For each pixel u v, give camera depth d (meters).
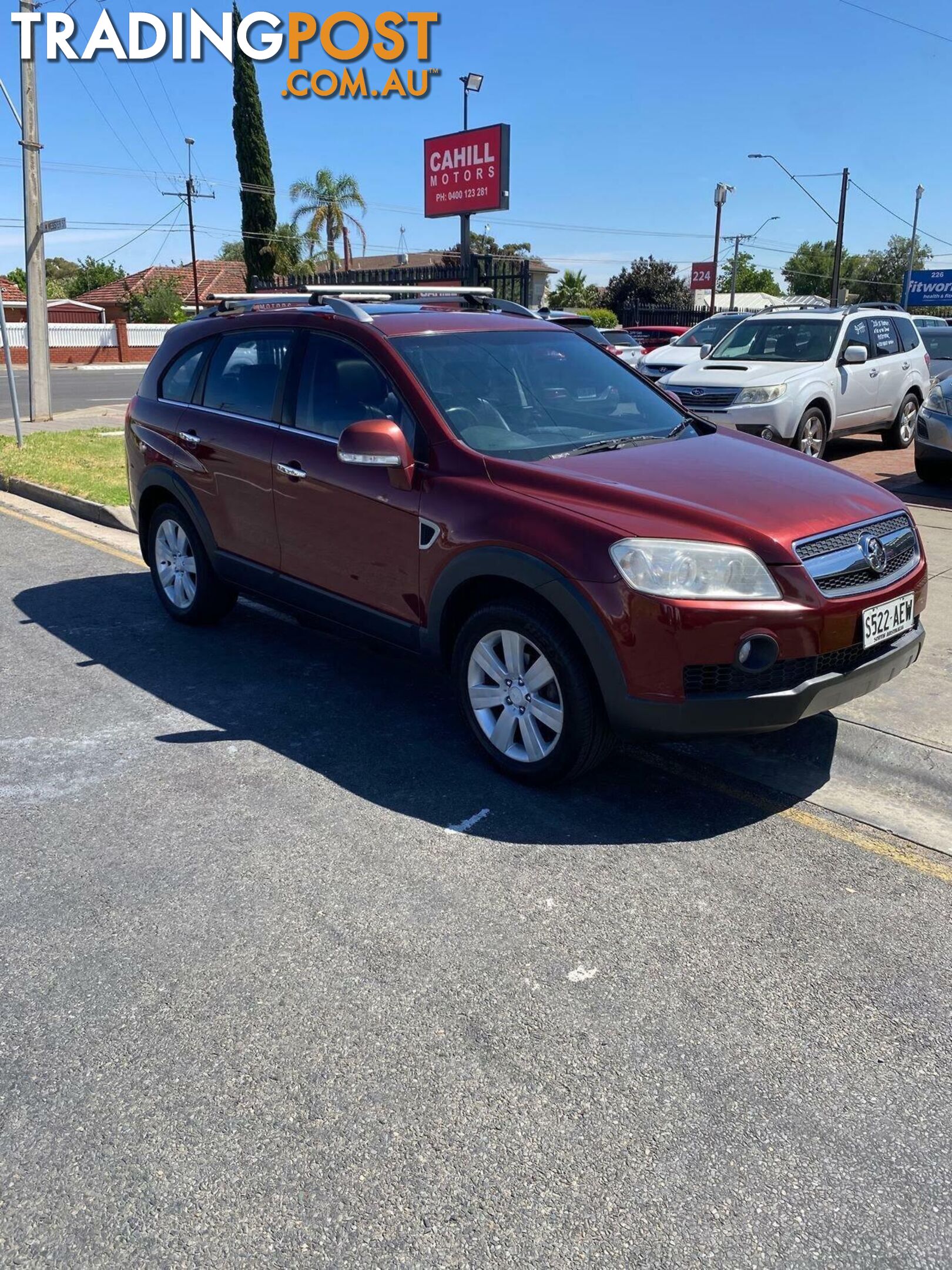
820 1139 2.40
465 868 3.53
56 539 8.52
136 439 6.04
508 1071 2.61
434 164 24.36
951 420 9.21
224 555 5.48
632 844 3.69
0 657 5.64
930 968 3.03
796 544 3.60
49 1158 2.34
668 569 3.49
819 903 3.35
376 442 4.08
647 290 61.00
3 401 22.02
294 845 3.67
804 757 4.39
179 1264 2.08
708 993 2.91
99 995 2.89
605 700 3.62
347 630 4.80
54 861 3.58
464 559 3.98
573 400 4.75
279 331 5.12
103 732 4.64
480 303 5.76
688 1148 2.37
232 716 4.83
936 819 3.90
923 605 4.15
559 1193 2.25
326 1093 2.53
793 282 90.50
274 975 2.97
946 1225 2.18
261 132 49.22
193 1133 2.41
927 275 46.97
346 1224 2.17
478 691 4.16
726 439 4.75
